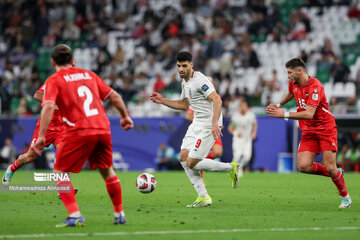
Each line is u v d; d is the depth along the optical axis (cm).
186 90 2925
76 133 2075
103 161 2159
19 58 10425
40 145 2016
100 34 10344
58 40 10594
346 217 2488
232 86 8725
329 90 8250
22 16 10919
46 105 2031
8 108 8969
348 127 6812
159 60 9656
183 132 7150
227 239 1878
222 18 9762
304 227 2169
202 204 2933
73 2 11069
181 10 10519
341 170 2939
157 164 7219
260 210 2761
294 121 6875
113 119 7406
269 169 6962
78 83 2114
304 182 5050
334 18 9550
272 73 8944
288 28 9462
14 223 2241
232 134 6419
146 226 2175
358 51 8912
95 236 1922
